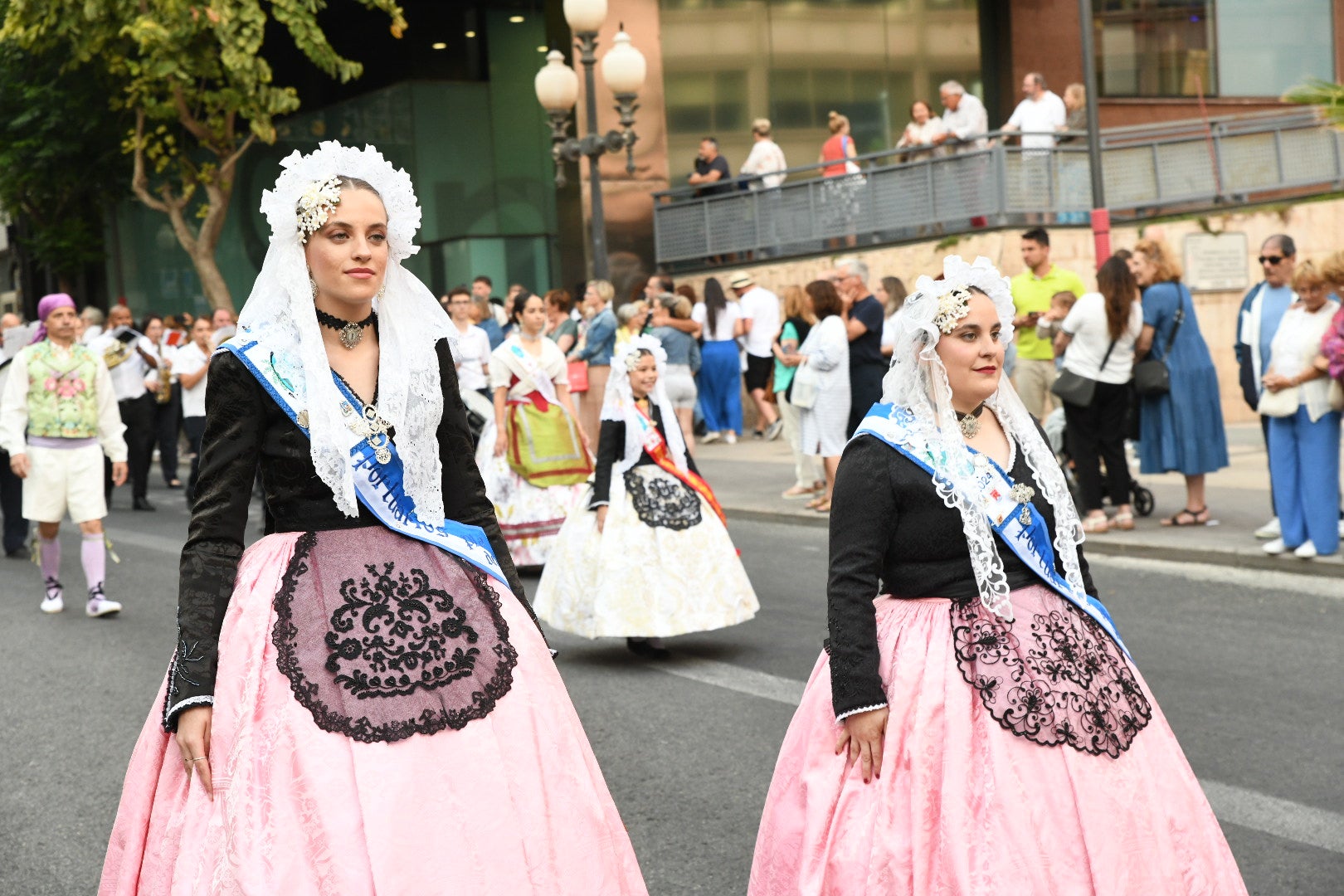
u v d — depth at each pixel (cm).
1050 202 1723
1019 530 309
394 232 295
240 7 1955
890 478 309
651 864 429
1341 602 777
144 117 2431
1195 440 977
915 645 304
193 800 269
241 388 280
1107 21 2342
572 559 721
